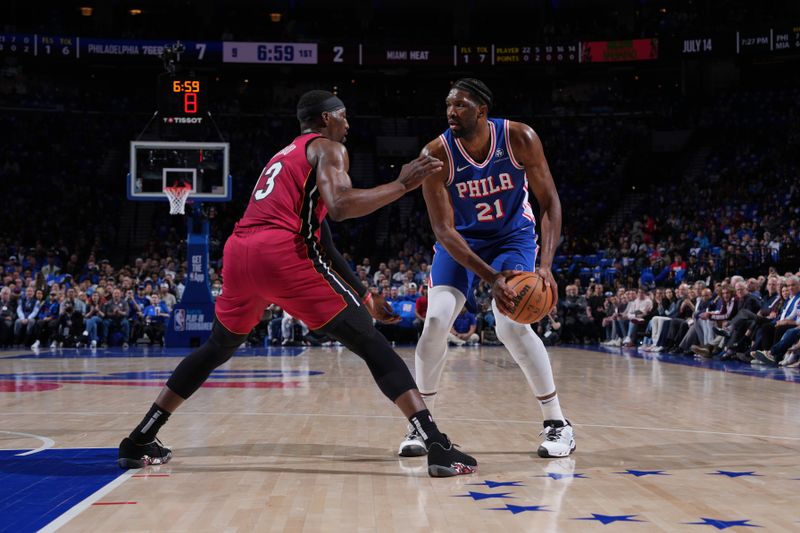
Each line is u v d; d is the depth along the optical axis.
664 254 19.69
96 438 4.54
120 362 11.61
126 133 27.19
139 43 25.30
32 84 27.47
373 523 2.62
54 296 16.38
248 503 2.92
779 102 25.83
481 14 30.00
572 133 28.12
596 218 25.27
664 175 26.28
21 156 25.27
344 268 3.75
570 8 29.23
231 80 29.53
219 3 28.98
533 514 2.73
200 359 3.66
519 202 4.25
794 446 4.21
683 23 26.83
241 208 25.34
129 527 2.57
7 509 2.82
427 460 3.69
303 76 29.58
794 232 18.09
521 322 3.80
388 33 29.72
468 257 3.92
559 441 3.96
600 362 11.43
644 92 28.94
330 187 3.31
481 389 7.59
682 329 13.55
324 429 4.88
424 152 4.09
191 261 15.42
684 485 3.21
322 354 13.57
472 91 3.99
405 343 16.94
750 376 9.00
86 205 24.39
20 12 27.80
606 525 2.57
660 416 5.52
